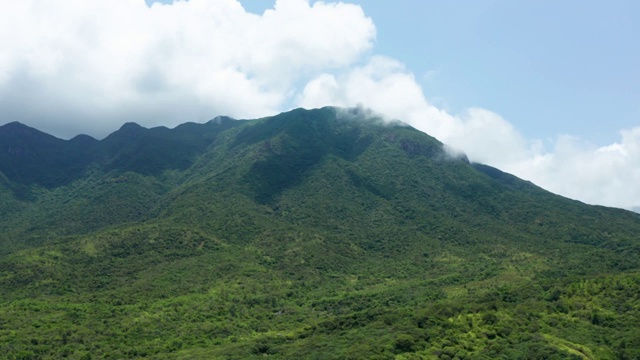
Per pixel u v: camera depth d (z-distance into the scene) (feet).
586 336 442.50
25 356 498.69
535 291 563.48
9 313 611.06
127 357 510.99
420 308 552.00
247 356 475.31
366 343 441.68
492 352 412.77
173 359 483.51
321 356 435.94
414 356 407.44
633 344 412.98
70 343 538.06
